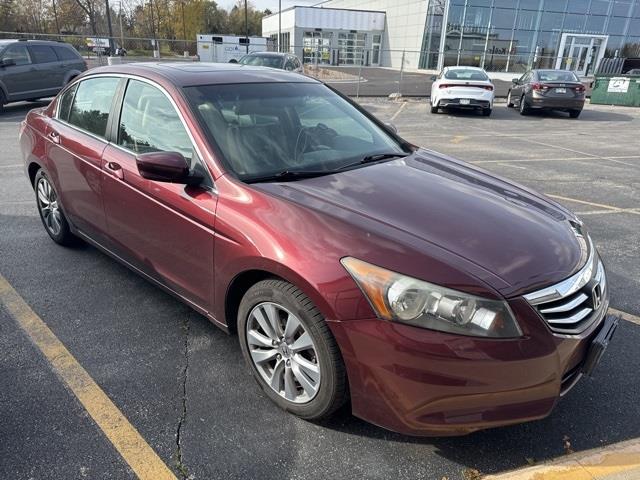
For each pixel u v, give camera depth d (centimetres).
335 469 221
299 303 224
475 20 3375
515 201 281
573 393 274
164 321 334
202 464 222
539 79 1628
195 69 341
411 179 292
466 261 211
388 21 4281
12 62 1303
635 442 240
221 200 259
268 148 293
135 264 337
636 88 2058
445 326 197
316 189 262
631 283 405
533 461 227
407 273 203
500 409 203
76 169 367
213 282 268
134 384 272
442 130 1291
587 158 939
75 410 252
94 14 5722
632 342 323
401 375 201
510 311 200
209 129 284
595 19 3444
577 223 278
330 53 4334
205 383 275
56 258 424
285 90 346
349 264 211
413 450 232
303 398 241
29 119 452
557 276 217
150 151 307
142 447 230
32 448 228
